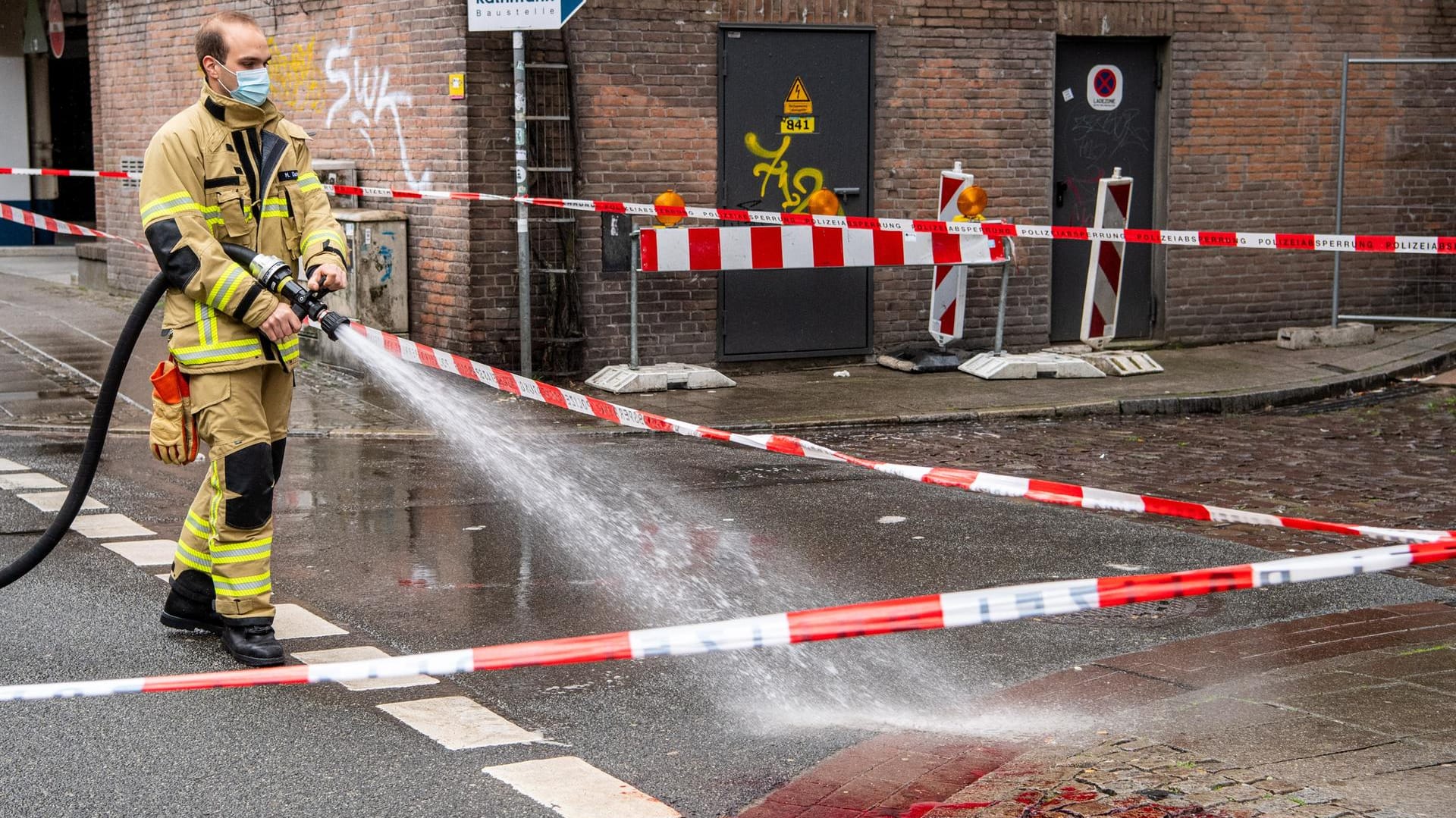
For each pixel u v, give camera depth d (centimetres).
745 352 1485
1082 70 1602
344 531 884
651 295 1444
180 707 587
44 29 2478
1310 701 582
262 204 641
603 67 1400
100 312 1811
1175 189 1642
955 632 696
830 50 1479
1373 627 690
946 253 1437
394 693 607
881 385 1416
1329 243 960
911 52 1509
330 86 1566
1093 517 927
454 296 1412
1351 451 1156
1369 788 490
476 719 578
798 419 1246
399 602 741
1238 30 1642
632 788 508
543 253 1410
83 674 626
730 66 1445
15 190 2538
